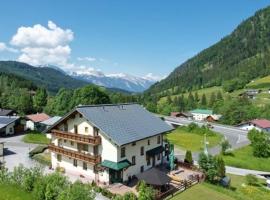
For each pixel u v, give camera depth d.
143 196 39.81
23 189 38.38
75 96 124.94
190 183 50.31
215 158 57.91
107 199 42.78
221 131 132.00
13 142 84.38
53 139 58.28
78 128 53.03
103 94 123.88
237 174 69.94
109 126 49.94
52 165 58.75
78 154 51.72
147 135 53.44
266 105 178.38
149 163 56.56
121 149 48.81
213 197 46.28
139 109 62.50
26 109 144.00
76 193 32.66
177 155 80.69
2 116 104.50
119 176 49.50
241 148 96.06
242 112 167.00
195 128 124.50
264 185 63.84
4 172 41.75
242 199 47.78
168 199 43.38
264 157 87.94
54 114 131.38
